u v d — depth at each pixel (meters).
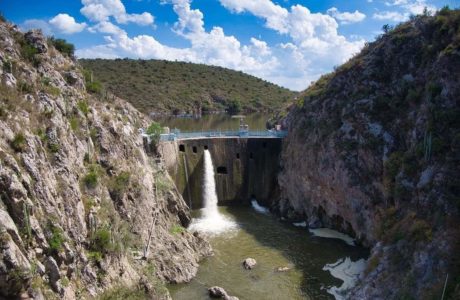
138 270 43.94
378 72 67.81
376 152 60.34
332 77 76.56
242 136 80.69
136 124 71.31
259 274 50.16
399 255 43.19
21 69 42.03
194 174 76.69
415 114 57.47
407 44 66.44
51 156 37.56
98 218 40.88
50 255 32.12
